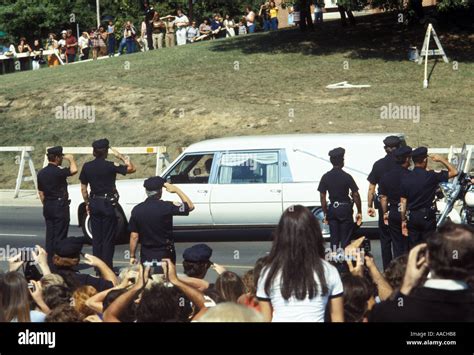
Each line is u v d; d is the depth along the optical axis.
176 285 5.61
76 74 31.42
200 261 7.30
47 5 51.72
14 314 5.43
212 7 50.12
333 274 5.11
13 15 51.34
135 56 34.22
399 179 10.80
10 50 42.28
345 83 27.02
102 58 37.28
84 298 6.28
